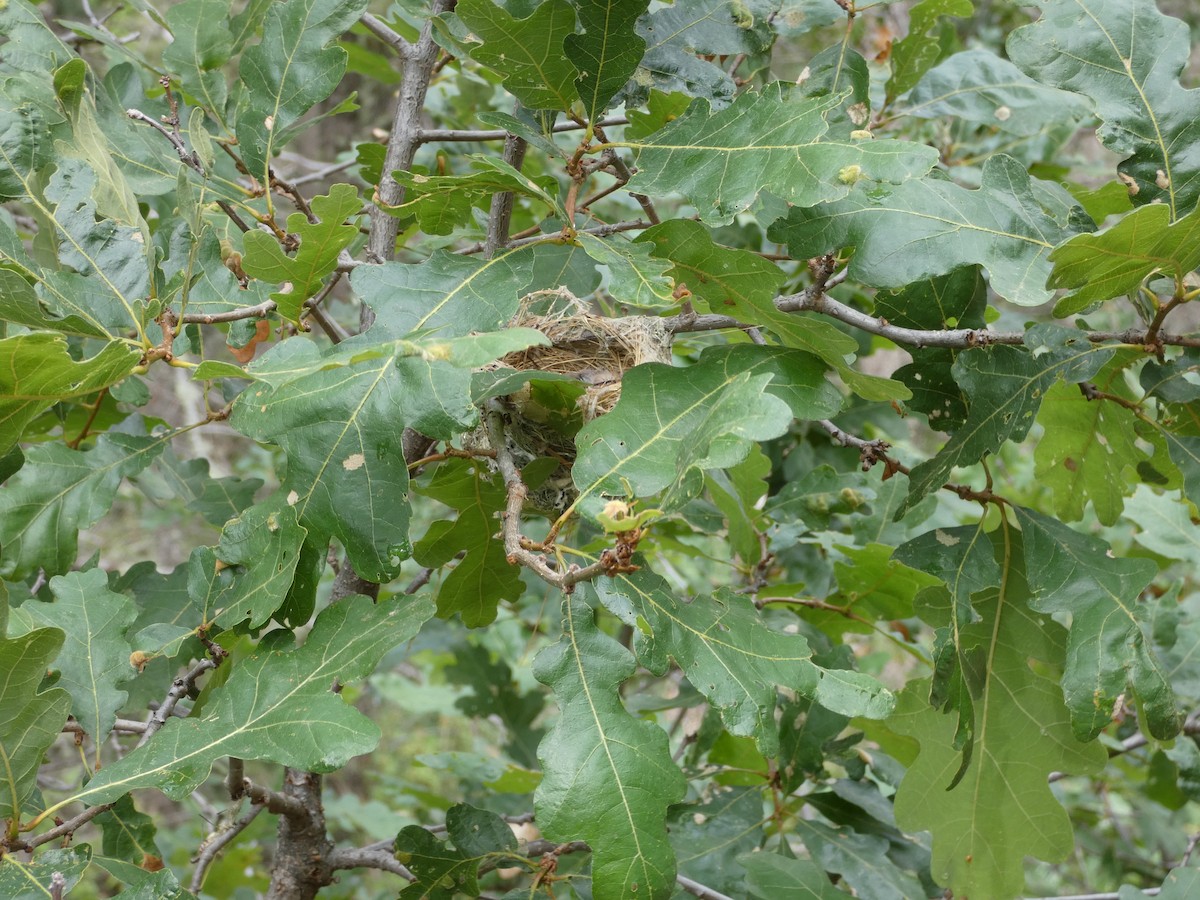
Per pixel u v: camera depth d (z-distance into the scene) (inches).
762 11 40.3
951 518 56.1
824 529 45.9
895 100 48.6
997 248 36.4
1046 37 36.4
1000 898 39.8
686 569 68.4
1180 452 38.1
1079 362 37.3
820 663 40.8
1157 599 50.2
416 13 39.1
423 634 53.2
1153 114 36.0
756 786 43.6
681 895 40.8
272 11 39.8
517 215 55.7
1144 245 34.3
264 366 33.5
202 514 46.1
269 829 60.1
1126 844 64.1
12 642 32.9
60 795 55.3
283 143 40.5
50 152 36.5
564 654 34.6
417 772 108.0
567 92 37.1
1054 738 39.4
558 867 43.0
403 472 34.7
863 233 36.5
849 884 41.9
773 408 32.3
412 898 39.0
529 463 40.4
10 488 39.8
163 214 46.4
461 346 32.1
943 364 39.1
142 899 33.3
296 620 35.4
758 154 35.1
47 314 34.9
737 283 36.4
